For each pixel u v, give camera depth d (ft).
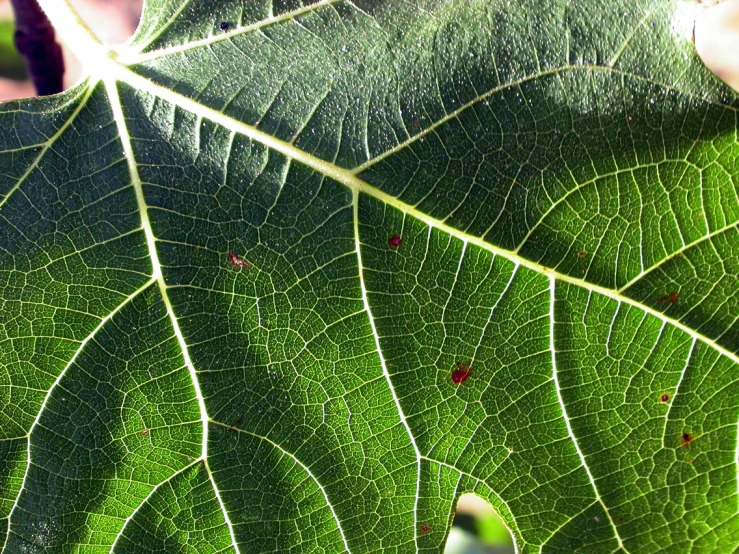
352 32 0.44
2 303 0.44
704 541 0.47
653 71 0.42
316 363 0.45
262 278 0.44
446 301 0.44
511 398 0.46
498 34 0.43
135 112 0.44
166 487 0.46
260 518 0.47
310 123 0.44
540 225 0.43
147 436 0.45
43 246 0.43
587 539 0.47
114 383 0.45
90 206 0.44
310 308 0.45
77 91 0.44
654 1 0.42
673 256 0.43
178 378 0.45
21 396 0.44
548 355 0.45
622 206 0.43
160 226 0.44
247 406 0.46
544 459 0.46
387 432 0.46
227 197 0.44
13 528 0.45
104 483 0.46
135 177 0.44
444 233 0.44
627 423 0.46
